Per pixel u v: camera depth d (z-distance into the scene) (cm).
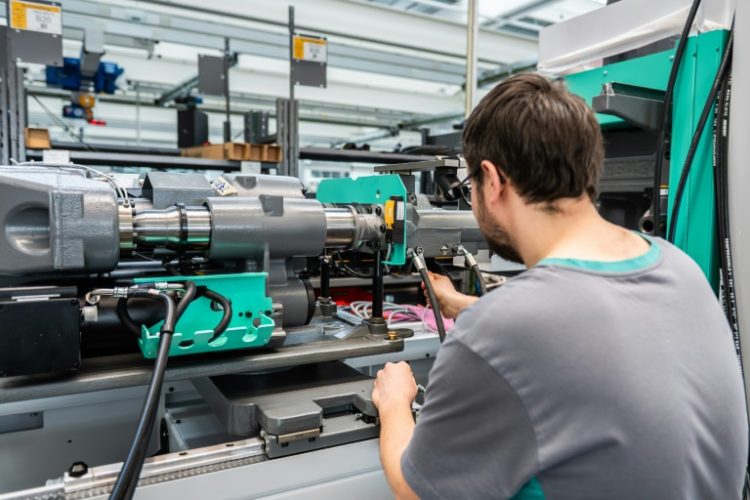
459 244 127
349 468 106
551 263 64
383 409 97
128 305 100
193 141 342
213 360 103
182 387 153
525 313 59
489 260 216
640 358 58
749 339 110
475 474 61
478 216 76
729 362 66
